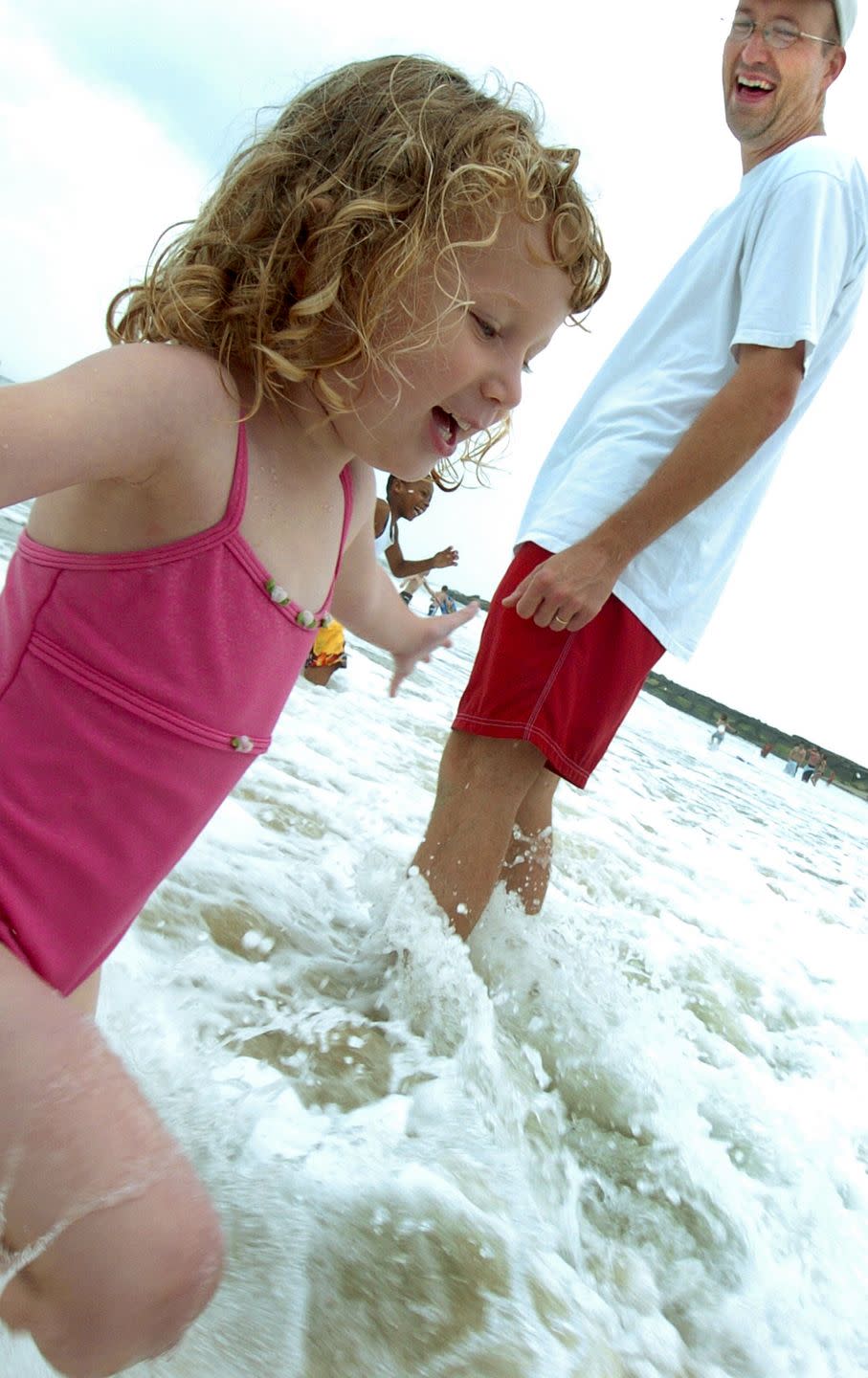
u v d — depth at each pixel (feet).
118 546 4.10
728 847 21.70
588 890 11.90
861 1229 6.49
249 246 4.34
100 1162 2.93
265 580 4.34
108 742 4.17
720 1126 7.16
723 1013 9.44
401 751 15.72
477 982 7.16
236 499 4.17
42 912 4.17
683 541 7.93
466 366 4.47
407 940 7.15
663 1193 6.11
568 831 15.19
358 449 4.54
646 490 7.30
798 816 42.91
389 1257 4.51
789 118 8.38
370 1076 5.92
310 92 4.68
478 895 7.61
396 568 12.56
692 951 10.95
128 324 4.63
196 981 6.22
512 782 7.70
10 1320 2.98
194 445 3.99
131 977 5.90
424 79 4.57
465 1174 5.31
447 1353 4.15
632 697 7.97
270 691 4.61
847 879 25.40
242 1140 4.85
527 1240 5.06
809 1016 10.50
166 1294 2.90
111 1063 3.19
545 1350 4.37
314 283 4.23
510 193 4.43
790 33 8.16
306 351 4.24
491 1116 6.05
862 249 7.88
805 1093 8.25
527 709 7.57
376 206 4.23
